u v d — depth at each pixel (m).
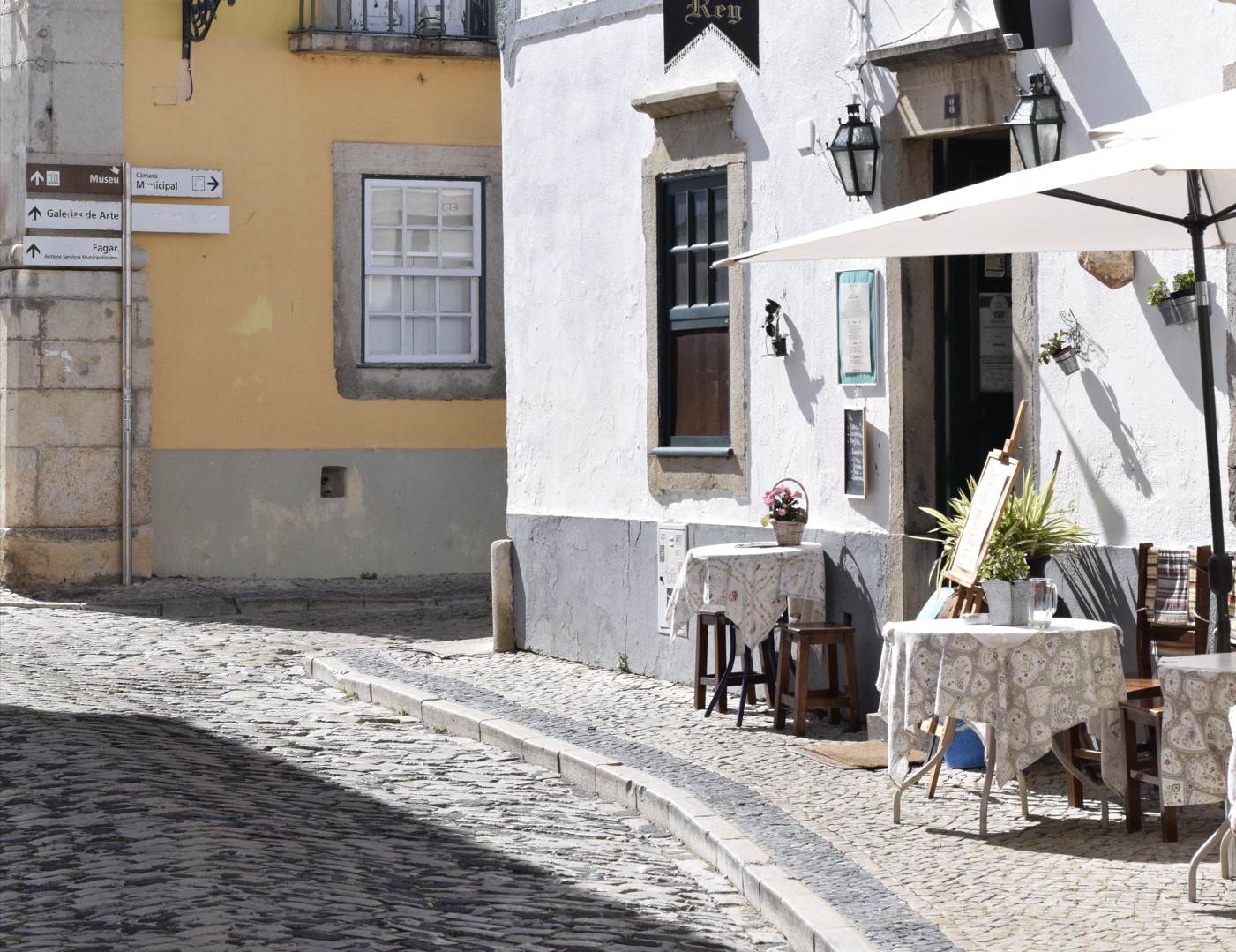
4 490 18.88
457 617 17.42
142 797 7.88
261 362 19.77
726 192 12.09
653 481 12.73
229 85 19.61
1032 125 9.33
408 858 7.46
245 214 19.67
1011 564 8.15
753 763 9.58
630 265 12.93
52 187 18.80
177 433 19.47
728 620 10.97
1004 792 8.69
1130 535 9.01
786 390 11.45
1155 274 8.83
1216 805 8.27
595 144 13.26
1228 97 6.96
